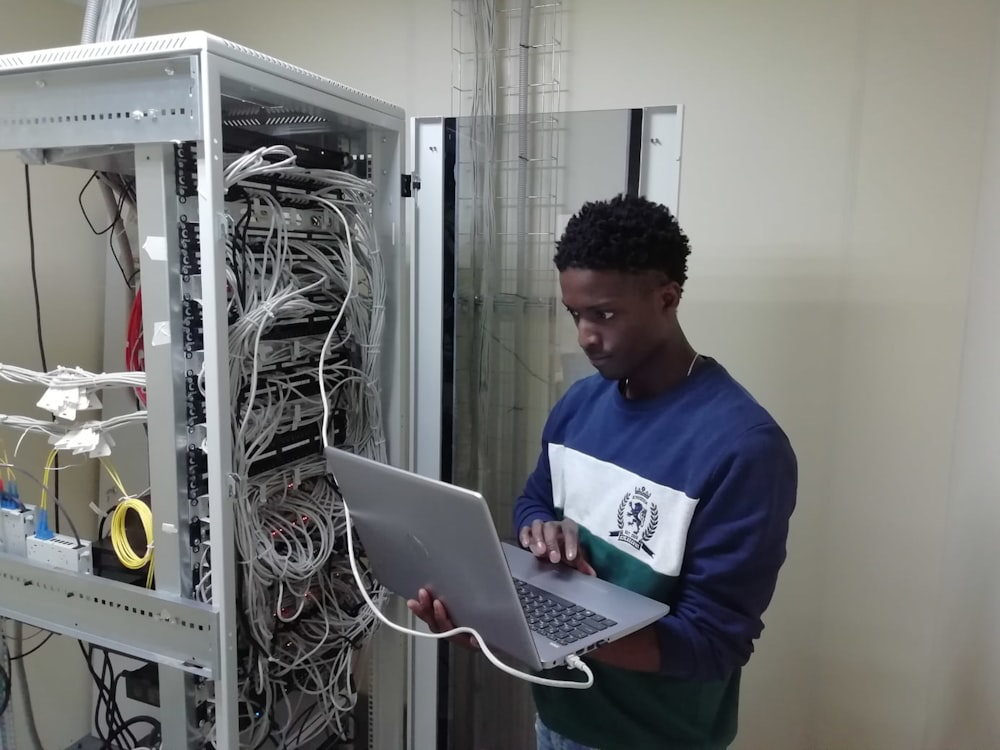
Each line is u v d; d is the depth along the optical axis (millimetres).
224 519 1054
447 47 1797
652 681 1058
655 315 1002
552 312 1583
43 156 1193
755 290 1594
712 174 1601
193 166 1044
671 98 1612
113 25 1219
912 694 1580
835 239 1525
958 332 1460
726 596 948
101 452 1177
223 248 1018
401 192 1467
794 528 1630
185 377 1078
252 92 1097
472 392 1629
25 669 1888
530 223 1569
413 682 1664
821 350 1561
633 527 1045
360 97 1310
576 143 1481
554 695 1144
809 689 1663
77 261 1989
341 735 1587
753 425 948
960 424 1422
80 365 2016
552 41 1688
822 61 1493
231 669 1079
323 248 1359
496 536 794
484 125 1550
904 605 1567
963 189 1426
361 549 1481
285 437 1312
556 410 1271
